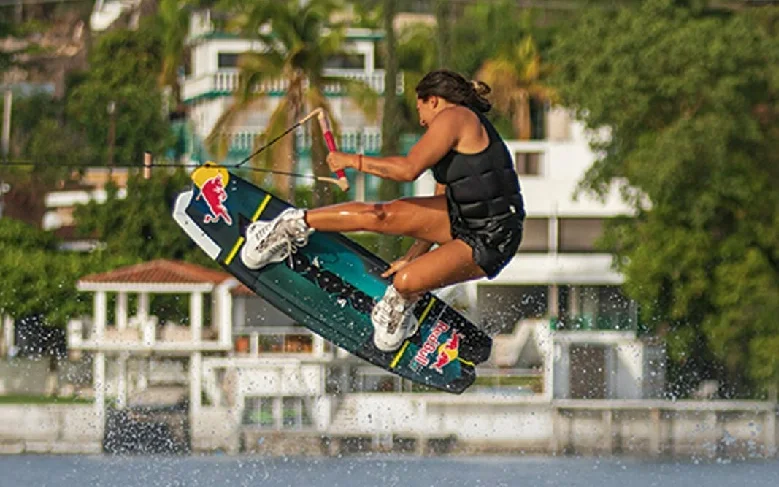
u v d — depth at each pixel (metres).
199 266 144.38
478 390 131.62
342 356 131.25
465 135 37.44
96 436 126.38
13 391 141.25
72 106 193.88
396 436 127.12
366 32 175.88
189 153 186.75
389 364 42.72
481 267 38.25
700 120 124.19
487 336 43.06
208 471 106.31
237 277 42.50
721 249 128.75
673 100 127.88
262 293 42.62
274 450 125.62
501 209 37.72
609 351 133.25
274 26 142.00
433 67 166.25
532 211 148.62
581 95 130.25
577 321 148.12
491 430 129.00
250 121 172.88
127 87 193.75
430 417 128.50
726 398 132.62
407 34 181.62
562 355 131.88
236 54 183.88
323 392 128.00
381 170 37.19
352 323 42.53
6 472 103.88
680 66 125.25
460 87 38.16
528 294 148.00
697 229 128.62
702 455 126.75
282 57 142.62
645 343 133.00
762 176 129.00
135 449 126.31
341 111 173.88
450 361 42.78
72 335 130.75
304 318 42.72
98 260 150.00
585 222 149.00
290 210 41.66
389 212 39.75
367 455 123.94
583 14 136.25
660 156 124.62
